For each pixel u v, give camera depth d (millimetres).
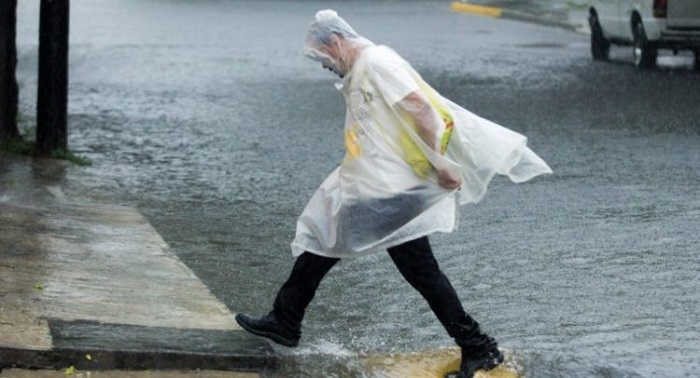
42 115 25516
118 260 16438
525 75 43094
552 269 17219
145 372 12117
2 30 25469
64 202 20750
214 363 12320
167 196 22453
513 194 22688
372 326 14406
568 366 12984
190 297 14734
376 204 11914
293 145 28469
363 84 11891
